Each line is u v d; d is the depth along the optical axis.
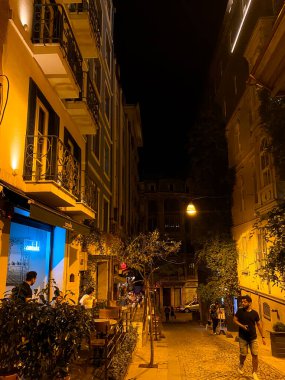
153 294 18.34
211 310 23.73
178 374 9.38
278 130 14.02
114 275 19.02
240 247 22.73
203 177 26.02
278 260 10.84
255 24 19.03
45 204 8.98
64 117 11.35
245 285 21.62
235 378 8.92
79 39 12.76
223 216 24.95
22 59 7.91
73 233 11.82
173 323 36.38
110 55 24.25
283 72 7.25
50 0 10.06
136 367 10.12
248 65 20.70
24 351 4.61
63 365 4.73
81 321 4.86
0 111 6.69
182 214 64.50
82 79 12.23
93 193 13.57
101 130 19.78
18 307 4.70
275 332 12.48
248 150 20.75
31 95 8.37
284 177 15.29
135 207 47.84
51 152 8.50
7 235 7.14
